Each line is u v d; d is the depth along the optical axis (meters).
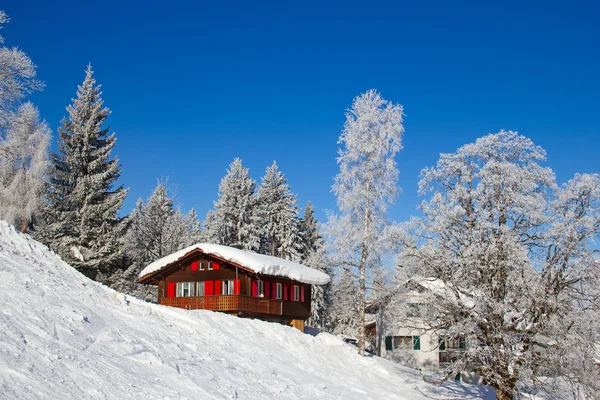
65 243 43.44
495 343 25.64
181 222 60.88
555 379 25.16
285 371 25.09
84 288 22.45
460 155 27.80
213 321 28.22
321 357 30.97
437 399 29.41
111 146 47.91
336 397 23.67
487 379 26.30
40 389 12.48
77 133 47.12
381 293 31.19
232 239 60.41
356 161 34.47
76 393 13.29
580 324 24.70
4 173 43.94
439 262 26.77
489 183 26.58
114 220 46.72
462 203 27.52
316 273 42.53
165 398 15.55
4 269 19.39
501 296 26.05
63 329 16.95
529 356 25.05
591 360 24.58
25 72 36.06
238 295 36.72
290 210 62.59
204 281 40.09
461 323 25.92
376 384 29.58
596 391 24.59
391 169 33.59
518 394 26.33
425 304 28.30
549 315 24.88
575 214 25.81
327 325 67.88
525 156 27.59
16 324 15.43
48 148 46.16
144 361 17.94
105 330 18.66
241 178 61.56
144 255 57.44
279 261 41.47
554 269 25.12
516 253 25.02
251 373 22.42
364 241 33.19
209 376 19.44
